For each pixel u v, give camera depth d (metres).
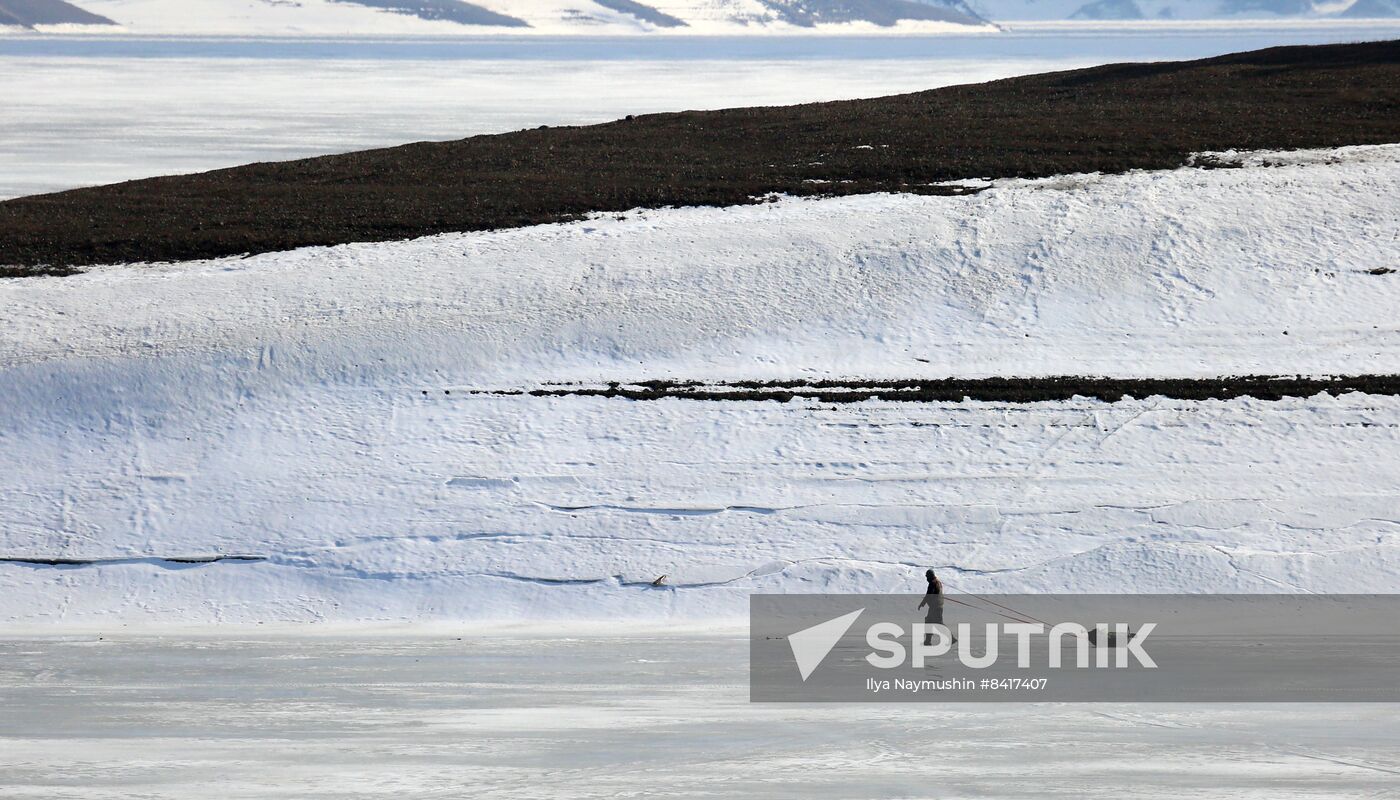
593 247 84.38
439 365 70.06
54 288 79.31
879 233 85.00
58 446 63.09
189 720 36.56
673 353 72.25
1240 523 56.34
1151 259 80.94
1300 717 35.72
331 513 58.75
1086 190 92.56
